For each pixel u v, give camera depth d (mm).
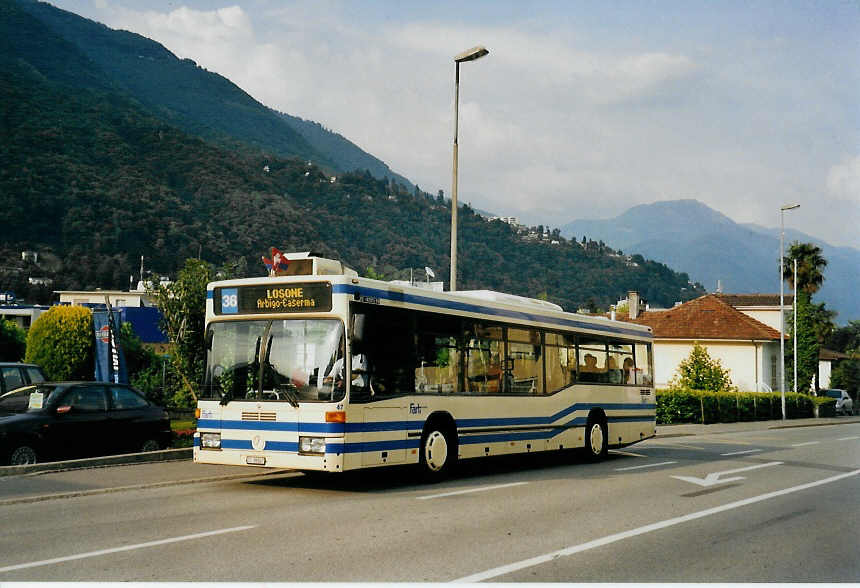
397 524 9602
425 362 13773
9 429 13695
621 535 9281
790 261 63031
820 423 45188
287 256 13453
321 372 12055
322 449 11820
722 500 12375
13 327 28719
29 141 164625
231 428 12523
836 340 117375
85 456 15070
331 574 7066
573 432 17828
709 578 7371
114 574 6992
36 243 130125
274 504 11141
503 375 15805
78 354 22391
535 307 17156
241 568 7238
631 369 20500
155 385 25828
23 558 7605
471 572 7270
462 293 16562
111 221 140875
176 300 20156
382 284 12969
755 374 52438
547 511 10875
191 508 10703
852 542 9258
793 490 13742
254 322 12680
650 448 23859
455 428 14344
